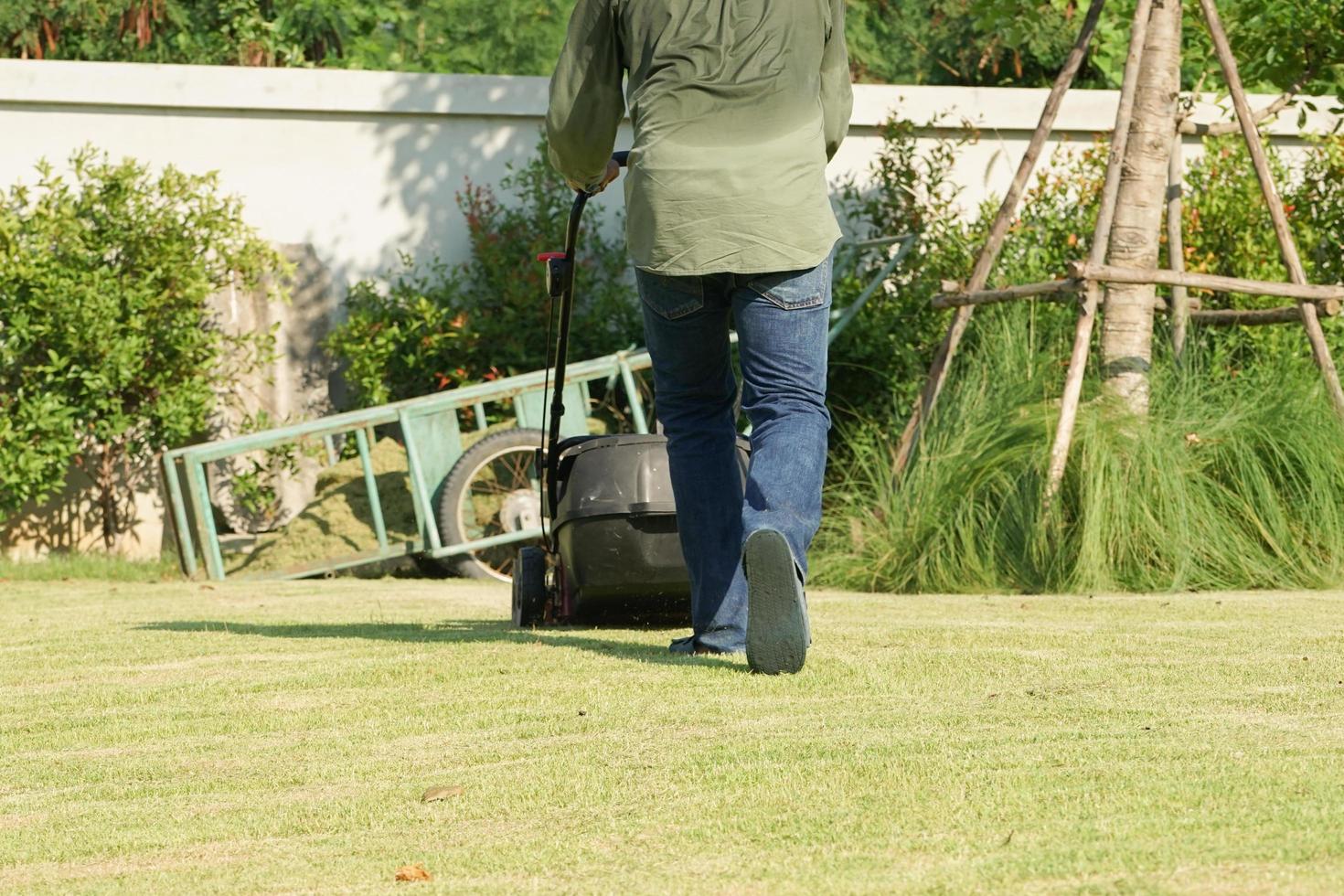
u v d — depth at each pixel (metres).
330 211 17.53
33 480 15.67
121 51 24.95
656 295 6.17
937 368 12.91
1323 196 16.67
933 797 3.70
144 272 15.98
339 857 3.45
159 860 3.51
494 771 4.26
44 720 5.47
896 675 5.81
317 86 17.39
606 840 3.45
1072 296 12.51
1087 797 3.64
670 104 5.86
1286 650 6.52
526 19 27.95
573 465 7.92
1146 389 12.59
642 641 7.18
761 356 5.91
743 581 6.51
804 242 5.82
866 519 12.58
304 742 4.88
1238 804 3.52
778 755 4.24
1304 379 12.56
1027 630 7.47
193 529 15.48
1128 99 12.09
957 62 28.64
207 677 6.36
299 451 16.64
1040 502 11.34
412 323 16.77
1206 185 16.78
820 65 6.12
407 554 14.59
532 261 16.97
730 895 2.95
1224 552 11.27
